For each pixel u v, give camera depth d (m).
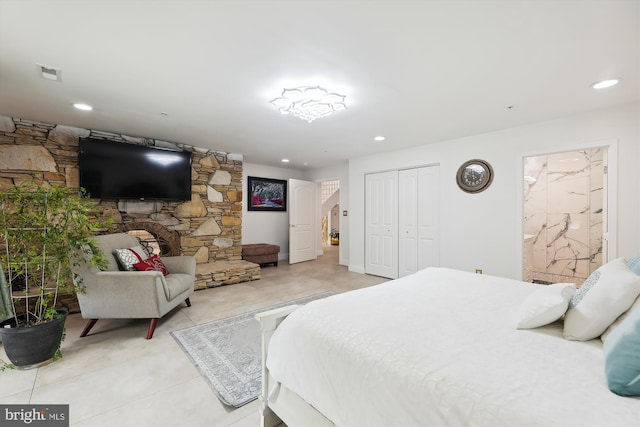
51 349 2.03
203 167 4.65
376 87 2.32
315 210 6.82
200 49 1.79
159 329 2.66
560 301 1.21
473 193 3.77
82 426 1.44
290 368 1.27
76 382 1.81
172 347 2.30
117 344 2.36
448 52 1.83
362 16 1.49
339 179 6.23
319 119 3.10
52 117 3.09
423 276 2.18
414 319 1.31
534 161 4.81
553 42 1.72
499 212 3.54
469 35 1.65
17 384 1.78
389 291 1.75
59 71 2.07
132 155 3.79
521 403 0.74
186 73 2.10
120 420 1.49
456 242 3.94
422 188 4.36
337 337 1.16
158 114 2.98
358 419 0.99
